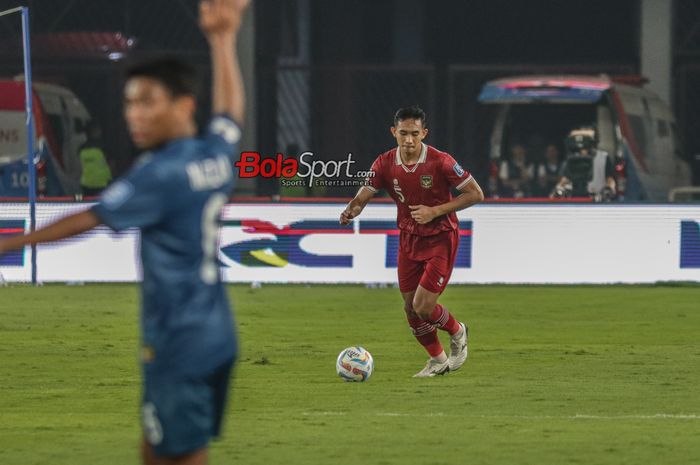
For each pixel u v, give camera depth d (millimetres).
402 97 88812
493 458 21297
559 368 33000
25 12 56125
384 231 58219
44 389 29234
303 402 27250
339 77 88250
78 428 24172
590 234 58219
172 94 13148
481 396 28156
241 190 75750
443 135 91750
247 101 85500
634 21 93500
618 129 77875
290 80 88438
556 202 58125
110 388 29406
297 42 90625
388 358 35094
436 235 30672
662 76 89750
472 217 58219
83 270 58250
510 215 58156
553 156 79062
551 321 45156
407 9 94000
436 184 30578
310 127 88312
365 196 31422
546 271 58312
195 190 13273
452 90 90125
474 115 90312
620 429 24078
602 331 42188
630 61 95188
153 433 13625
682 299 53156
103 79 85562
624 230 58156
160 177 13023
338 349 36938
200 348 13461
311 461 21062
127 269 58250
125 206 12938
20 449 22109
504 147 81125
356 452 21797
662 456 21531
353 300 52094
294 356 35250
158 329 13438
